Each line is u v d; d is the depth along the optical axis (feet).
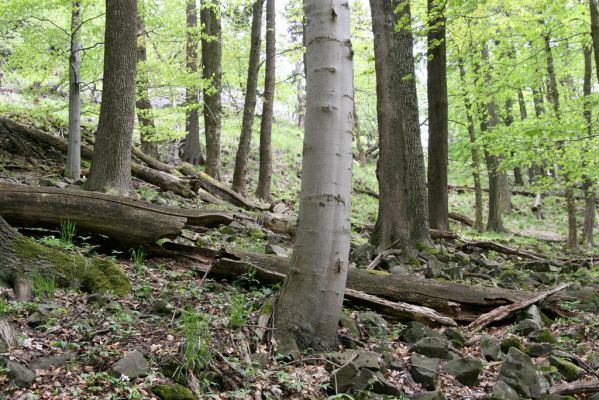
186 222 21.66
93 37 38.86
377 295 21.03
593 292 23.80
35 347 12.35
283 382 12.92
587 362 16.70
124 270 19.81
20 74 38.60
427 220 32.94
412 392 13.98
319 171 15.30
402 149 32.40
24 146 41.52
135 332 14.19
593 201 56.80
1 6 33.65
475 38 46.62
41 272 16.53
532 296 21.40
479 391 14.42
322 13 15.06
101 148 31.07
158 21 41.96
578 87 76.95
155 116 46.24
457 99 60.29
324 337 15.55
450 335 18.63
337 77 15.12
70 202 20.57
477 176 61.26
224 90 82.48
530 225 74.84
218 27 52.95
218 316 16.52
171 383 11.94
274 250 25.44
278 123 110.93
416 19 34.04
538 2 41.39
